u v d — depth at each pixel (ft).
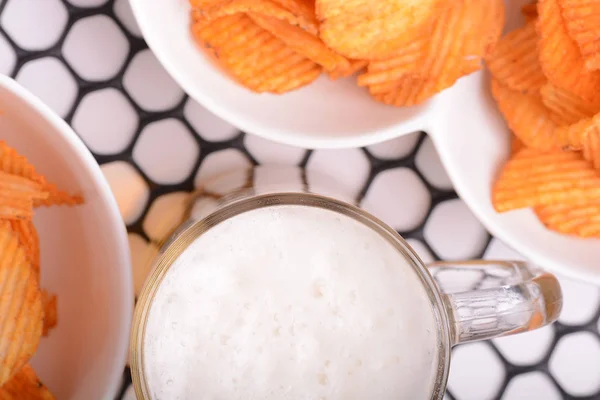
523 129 1.16
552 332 1.26
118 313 1.07
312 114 1.15
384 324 1.06
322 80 1.16
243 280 1.05
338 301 1.05
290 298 1.05
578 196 1.15
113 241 1.07
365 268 1.06
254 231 1.05
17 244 1.06
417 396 1.06
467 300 1.08
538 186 1.16
